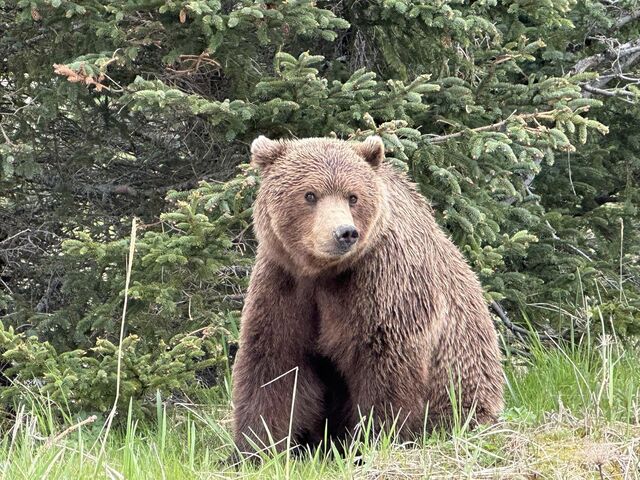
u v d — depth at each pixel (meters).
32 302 15.13
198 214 11.52
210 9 11.37
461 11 12.90
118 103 13.84
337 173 9.06
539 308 14.41
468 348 10.16
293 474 8.24
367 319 9.30
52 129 14.55
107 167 15.33
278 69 12.05
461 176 12.73
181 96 11.64
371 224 9.16
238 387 9.73
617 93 14.89
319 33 12.15
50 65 13.14
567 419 9.46
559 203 16.73
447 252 10.30
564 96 12.79
